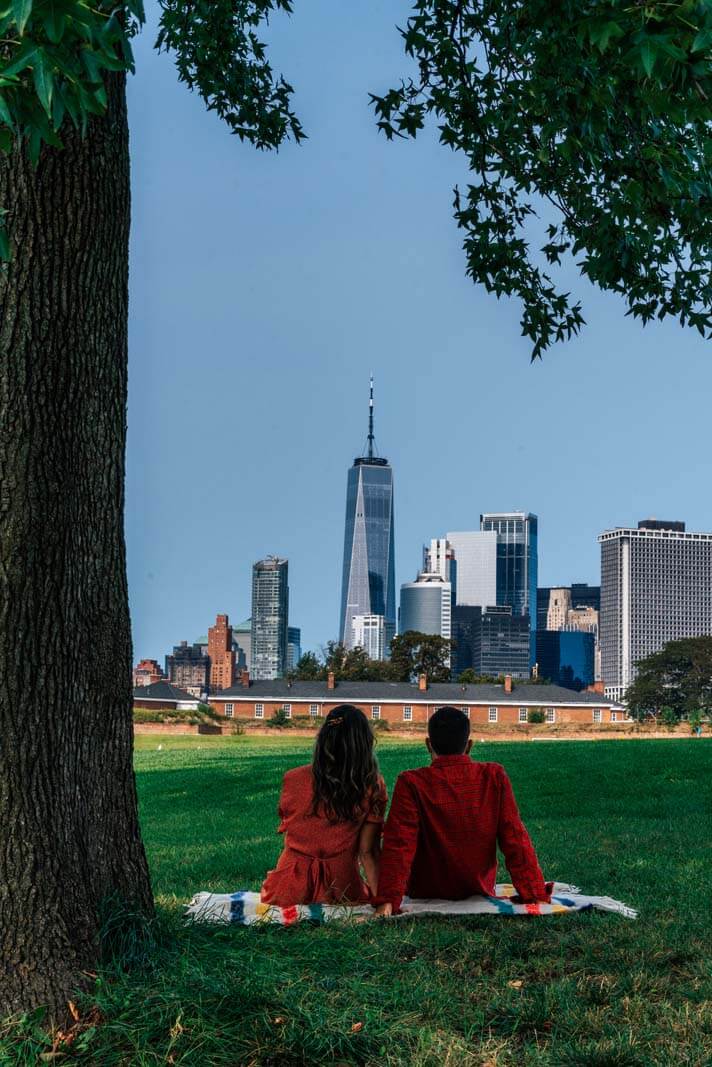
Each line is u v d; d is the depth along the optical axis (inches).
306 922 206.5
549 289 362.0
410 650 4798.2
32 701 159.2
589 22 157.1
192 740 2780.5
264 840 477.1
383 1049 142.3
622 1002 166.7
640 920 225.5
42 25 119.3
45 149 167.9
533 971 187.0
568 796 636.7
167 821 603.5
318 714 3944.4
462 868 225.1
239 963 167.8
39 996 148.9
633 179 271.3
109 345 176.7
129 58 129.9
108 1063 136.2
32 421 163.0
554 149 323.6
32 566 161.2
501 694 4060.0
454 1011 161.6
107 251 176.1
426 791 222.4
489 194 359.6
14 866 153.0
